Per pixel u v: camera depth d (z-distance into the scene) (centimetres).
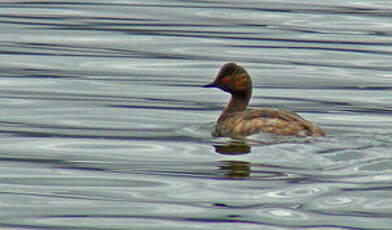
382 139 1630
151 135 1752
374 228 1255
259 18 3053
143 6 3244
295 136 1598
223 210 1325
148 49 2628
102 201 1366
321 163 1488
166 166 1530
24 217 1297
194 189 1410
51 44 2666
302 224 1270
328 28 2909
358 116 1947
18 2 3309
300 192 1381
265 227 1259
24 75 2317
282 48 2639
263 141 1600
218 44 2681
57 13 3105
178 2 3338
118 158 1588
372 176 1432
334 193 1373
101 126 1836
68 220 1288
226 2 3353
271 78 2334
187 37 2762
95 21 2977
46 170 1518
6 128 1806
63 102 2047
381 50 2622
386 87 2248
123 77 2319
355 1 3428
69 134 1764
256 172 1466
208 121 1894
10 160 1575
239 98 1806
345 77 2345
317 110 2012
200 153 1596
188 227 1260
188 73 2384
